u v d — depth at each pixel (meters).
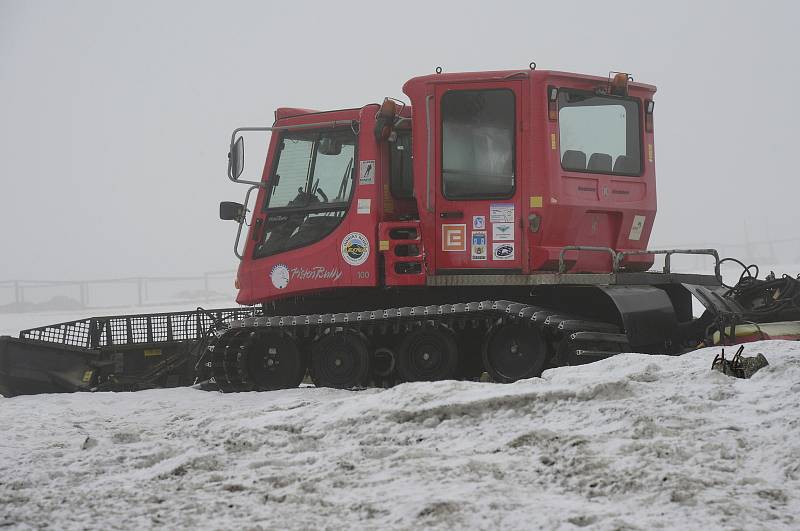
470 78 15.27
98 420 13.52
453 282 15.30
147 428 12.15
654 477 7.44
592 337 14.30
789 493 7.13
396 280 15.57
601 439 8.53
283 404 11.62
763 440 8.17
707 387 9.95
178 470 8.90
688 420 8.85
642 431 8.58
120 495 8.27
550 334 14.86
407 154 16.30
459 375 15.46
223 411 13.23
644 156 16.09
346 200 16.25
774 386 9.75
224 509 7.65
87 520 7.57
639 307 14.55
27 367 17.97
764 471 7.64
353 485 7.99
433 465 8.27
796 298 14.66
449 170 15.39
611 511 6.93
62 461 9.91
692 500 6.98
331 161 16.48
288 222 16.73
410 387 10.60
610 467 7.75
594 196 15.47
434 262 15.46
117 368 18.52
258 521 7.30
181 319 19.02
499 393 9.92
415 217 16.12
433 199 15.41
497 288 15.88
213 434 10.50
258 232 16.98
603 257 15.77
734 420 8.85
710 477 7.43
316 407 10.88
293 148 16.84
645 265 16.36
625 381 9.95
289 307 17.16
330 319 15.98
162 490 8.37
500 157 15.23
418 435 9.45
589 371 11.80
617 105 15.88
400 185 16.23
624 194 15.80
